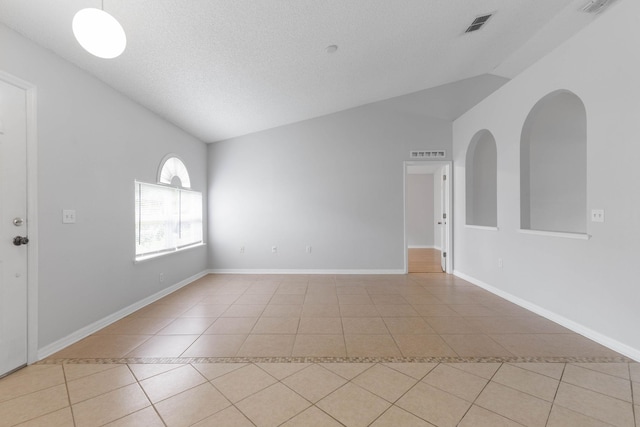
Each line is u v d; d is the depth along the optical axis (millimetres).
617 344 2100
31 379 1758
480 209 4941
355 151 4801
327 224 4809
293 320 2738
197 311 2998
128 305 2947
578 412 1442
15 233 1880
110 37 1477
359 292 3701
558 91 2656
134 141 3074
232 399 1562
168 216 3738
